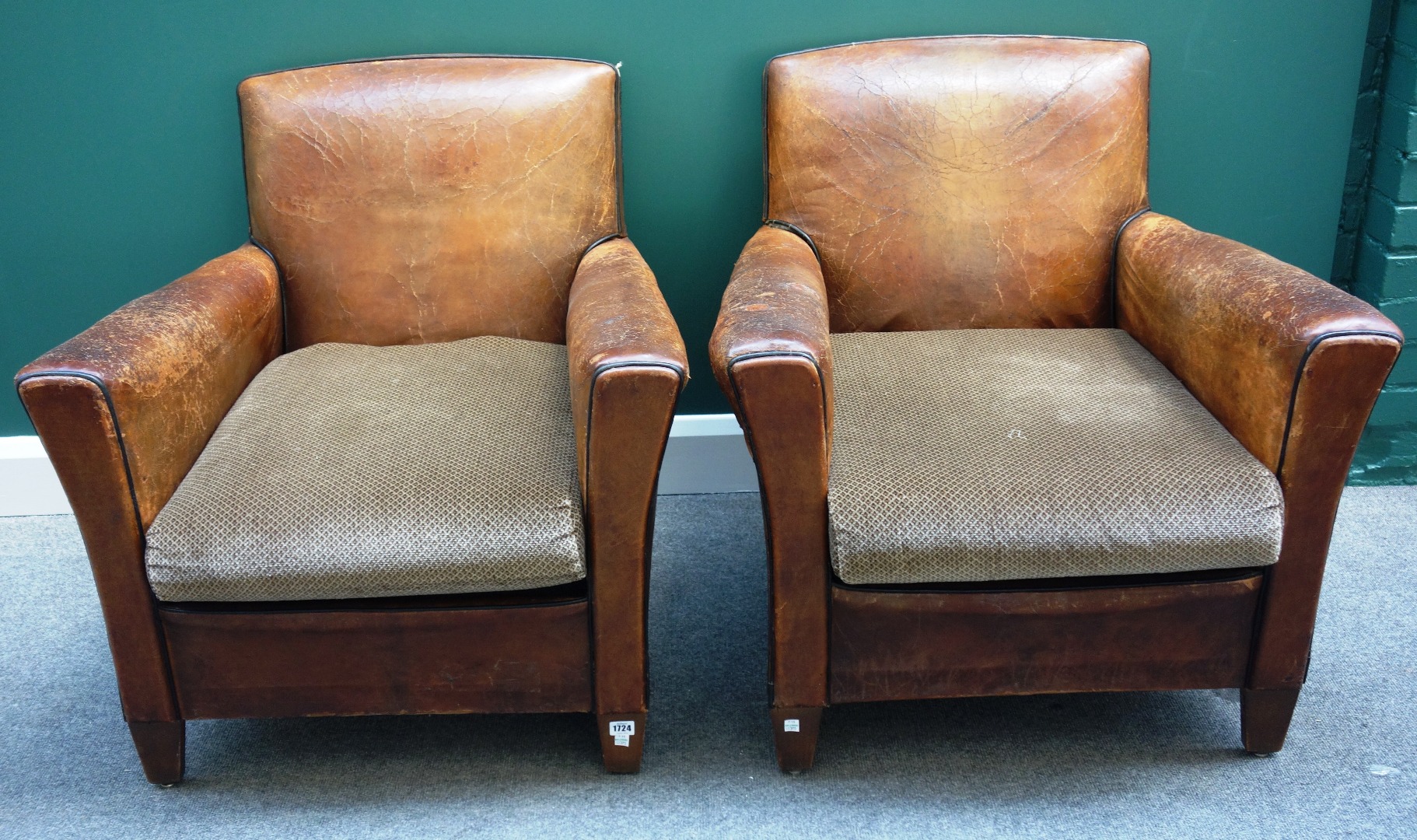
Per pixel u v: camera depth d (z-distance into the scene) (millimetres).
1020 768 1540
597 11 1942
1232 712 1640
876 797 1495
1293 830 1419
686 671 1751
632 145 2033
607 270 1642
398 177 1771
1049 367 1619
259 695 1437
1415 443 2164
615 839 1435
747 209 2082
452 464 1414
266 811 1495
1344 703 1638
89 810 1502
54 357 1288
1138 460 1388
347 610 1384
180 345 1450
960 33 1979
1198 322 1524
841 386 1604
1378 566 1941
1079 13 1965
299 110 1764
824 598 1392
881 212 1806
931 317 1835
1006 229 1797
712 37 1966
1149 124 1889
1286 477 1345
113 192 2021
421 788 1531
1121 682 1439
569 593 1402
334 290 1795
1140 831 1425
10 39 1905
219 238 2070
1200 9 1949
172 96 1964
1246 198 2086
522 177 1780
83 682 1751
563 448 1462
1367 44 1987
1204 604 1392
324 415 1532
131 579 1367
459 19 1944
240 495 1384
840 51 1824
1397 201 1981
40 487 2189
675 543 2096
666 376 1254
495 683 1435
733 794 1507
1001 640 1406
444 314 1808
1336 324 1271
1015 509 1335
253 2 1914
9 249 2045
